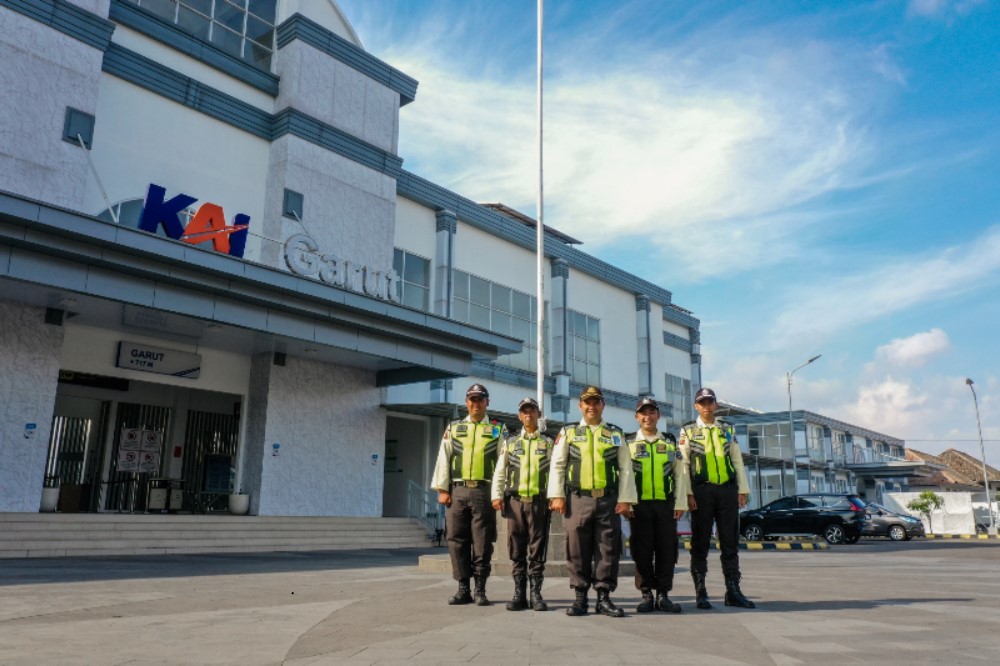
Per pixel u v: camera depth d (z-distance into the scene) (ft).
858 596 26.14
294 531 57.47
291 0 67.26
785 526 87.56
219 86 61.36
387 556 49.32
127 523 48.67
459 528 22.81
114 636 16.02
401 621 18.83
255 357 62.80
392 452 84.69
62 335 49.44
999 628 18.45
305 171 63.57
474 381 78.54
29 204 38.86
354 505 65.82
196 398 73.41
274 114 64.34
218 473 73.15
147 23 56.54
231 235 57.41
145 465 68.69
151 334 55.72
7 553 41.73
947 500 130.31
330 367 65.98
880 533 93.81
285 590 26.35
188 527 52.13
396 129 73.00
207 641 15.57
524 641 15.89
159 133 56.34
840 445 180.65
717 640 16.26
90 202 51.47
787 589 28.86
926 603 23.94
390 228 70.33
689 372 123.75
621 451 21.24
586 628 17.94
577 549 20.75
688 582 32.12
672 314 120.88
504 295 85.71
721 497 22.90
